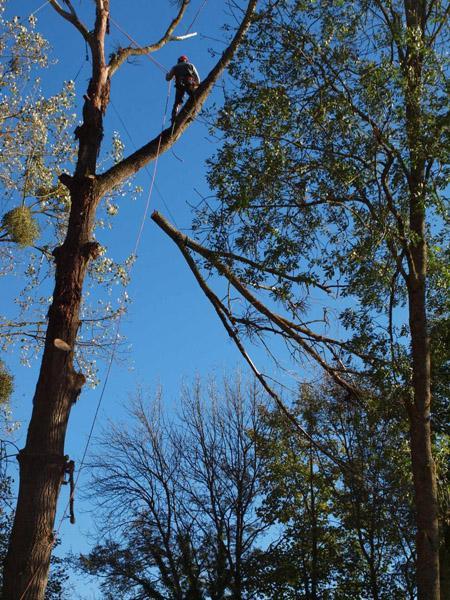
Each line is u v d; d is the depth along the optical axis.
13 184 18.50
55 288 9.02
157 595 25.88
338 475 24.14
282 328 11.13
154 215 10.94
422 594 12.13
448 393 14.72
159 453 27.91
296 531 26.44
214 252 11.14
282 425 25.86
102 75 10.57
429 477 12.77
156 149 10.45
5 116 18.47
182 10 12.16
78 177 9.77
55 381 8.41
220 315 11.07
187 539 26.66
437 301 14.23
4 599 7.42
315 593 25.56
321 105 12.99
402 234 13.53
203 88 11.21
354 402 12.95
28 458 8.02
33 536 7.69
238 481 27.09
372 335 12.83
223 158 12.62
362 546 24.78
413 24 14.16
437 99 13.25
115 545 26.69
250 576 26.05
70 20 10.85
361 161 13.09
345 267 12.94
